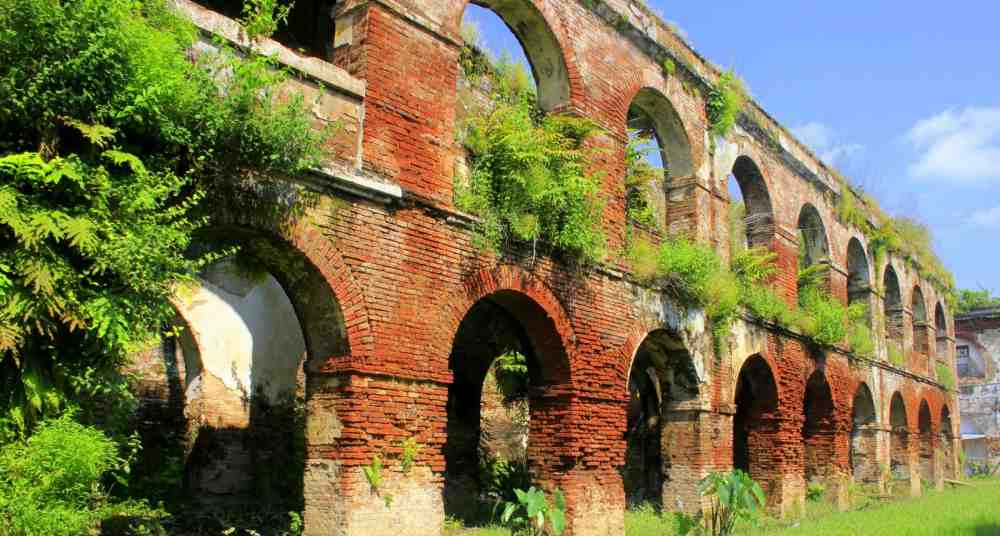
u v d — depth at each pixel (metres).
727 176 16.91
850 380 21.92
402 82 10.05
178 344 14.68
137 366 14.09
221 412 14.37
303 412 15.42
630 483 19.80
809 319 19.28
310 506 9.08
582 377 12.22
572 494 11.95
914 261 29.52
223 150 7.92
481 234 10.74
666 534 13.62
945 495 25.50
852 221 23.86
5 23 6.31
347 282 9.05
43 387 6.42
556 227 11.77
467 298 10.43
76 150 6.89
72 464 6.29
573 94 12.73
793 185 20.06
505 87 12.35
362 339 9.12
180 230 7.43
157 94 7.04
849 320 22.69
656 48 14.82
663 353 15.09
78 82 6.66
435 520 9.65
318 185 8.90
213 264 14.44
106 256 6.54
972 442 41.84
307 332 9.37
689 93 15.91
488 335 16.70
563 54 12.65
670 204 15.90
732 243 17.89
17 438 6.34
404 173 9.88
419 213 9.98
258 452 14.80
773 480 17.38
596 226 12.40
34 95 6.46
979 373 41.44
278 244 8.66
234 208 8.13
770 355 17.66
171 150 7.47
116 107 6.89
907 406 27.09
